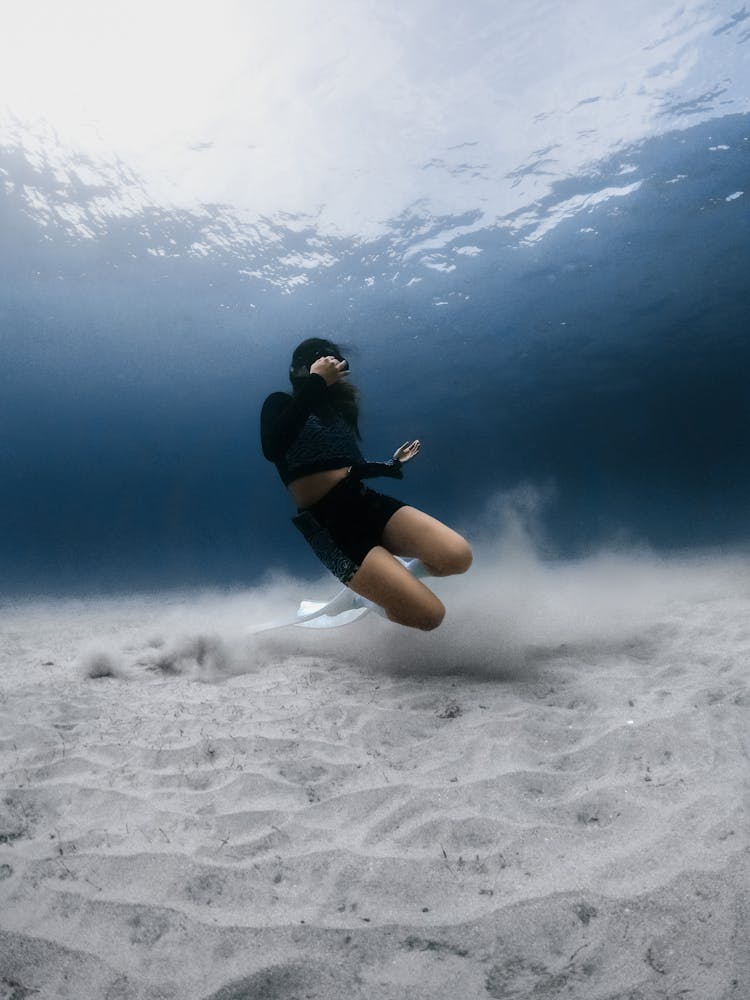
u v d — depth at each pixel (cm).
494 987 166
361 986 169
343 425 361
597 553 1931
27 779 300
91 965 180
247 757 314
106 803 272
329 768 297
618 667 426
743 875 194
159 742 337
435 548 353
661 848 212
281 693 419
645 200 2236
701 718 305
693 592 761
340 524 347
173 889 212
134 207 2445
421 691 402
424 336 3003
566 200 2289
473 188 2325
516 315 2827
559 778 272
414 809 253
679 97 1984
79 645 657
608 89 2027
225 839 242
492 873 212
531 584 829
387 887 209
